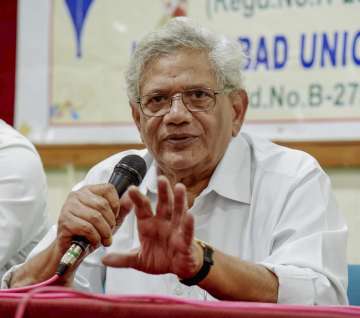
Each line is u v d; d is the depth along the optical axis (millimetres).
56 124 3953
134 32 3900
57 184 3938
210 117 2416
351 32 3566
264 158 2666
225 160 2625
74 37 3975
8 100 4020
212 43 2461
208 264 1925
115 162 2803
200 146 2432
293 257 2307
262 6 3688
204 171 2572
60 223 2105
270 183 2594
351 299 2723
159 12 3857
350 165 3545
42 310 1514
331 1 3600
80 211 2084
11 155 2990
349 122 3549
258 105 3654
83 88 3939
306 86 3609
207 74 2422
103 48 3938
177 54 2428
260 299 2109
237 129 2598
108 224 2086
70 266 2020
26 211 2947
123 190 2160
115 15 3932
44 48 4004
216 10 3750
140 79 2467
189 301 1510
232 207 2605
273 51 3660
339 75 3570
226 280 1987
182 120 2383
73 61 3967
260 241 2533
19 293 1615
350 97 3553
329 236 2385
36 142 3963
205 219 2615
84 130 3912
